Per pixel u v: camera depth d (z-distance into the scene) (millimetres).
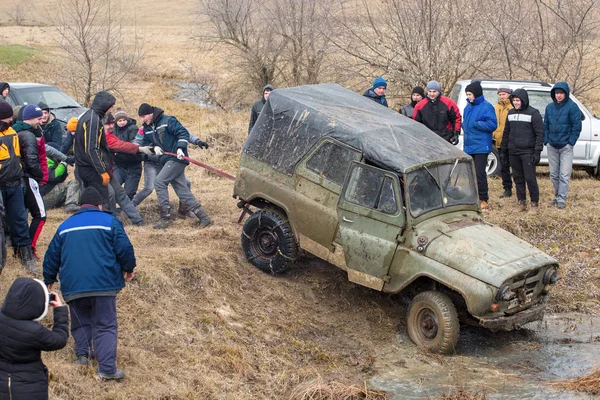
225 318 7508
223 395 6090
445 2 15891
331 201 7957
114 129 10195
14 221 7340
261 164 8625
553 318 8531
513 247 7496
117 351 6324
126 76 23109
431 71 15945
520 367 7145
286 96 8672
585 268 9641
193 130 16781
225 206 11141
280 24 20891
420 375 6859
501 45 15680
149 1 51344
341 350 7430
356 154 7820
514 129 10586
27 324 4473
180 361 6477
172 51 30188
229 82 22625
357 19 17297
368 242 7680
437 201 7781
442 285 7594
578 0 15133
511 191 11672
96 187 8281
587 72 16297
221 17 21469
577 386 6559
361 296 8602
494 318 7133
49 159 10070
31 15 42469
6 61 24516
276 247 8500
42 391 4562
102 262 5688
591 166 12930
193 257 8312
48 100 14500
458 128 10289
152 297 7434
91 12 21328
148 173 10141
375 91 10883
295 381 6613
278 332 7551
